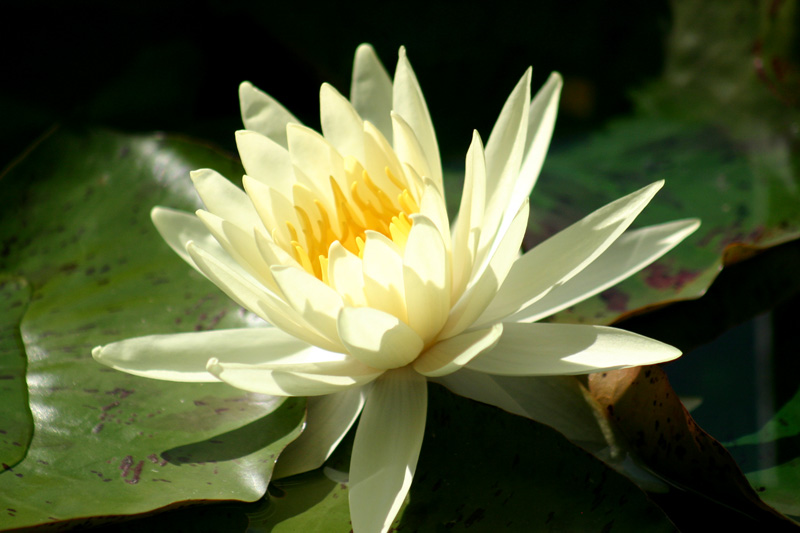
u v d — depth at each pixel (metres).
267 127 0.98
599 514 0.92
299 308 0.93
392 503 0.92
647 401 0.94
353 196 0.96
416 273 0.93
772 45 1.03
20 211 1.02
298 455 0.94
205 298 0.98
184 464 0.94
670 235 0.95
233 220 0.96
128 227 1.01
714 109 1.04
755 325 0.97
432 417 0.94
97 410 0.95
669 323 0.97
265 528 0.92
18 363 0.97
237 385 0.92
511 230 0.93
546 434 0.94
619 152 1.03
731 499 0.93
